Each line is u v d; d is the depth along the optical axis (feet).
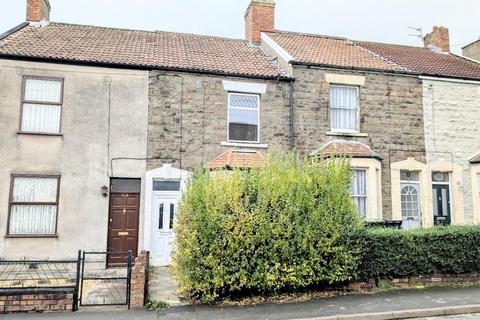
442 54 71.56
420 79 55.21
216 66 50.44
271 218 31.68
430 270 35.24
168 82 47.70
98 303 30.66
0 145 42.75
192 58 52.19
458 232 36.14
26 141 43.47
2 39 47.42
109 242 44.62
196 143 47.39
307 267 31.68
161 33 61.98
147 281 33.37
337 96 53.16
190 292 31.09
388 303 29.76
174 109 47.42
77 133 44.78
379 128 52.80
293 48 57.67
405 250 34.71
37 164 43.39
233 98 50.01
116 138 45.62
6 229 41.81
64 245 42.98
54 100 45.01
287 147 49.78
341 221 33.24
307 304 29.96
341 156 38.63
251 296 31.68
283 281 31.27
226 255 30.35
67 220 43.39
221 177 32.45
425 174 53.11
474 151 55.47
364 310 28.22
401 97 54.13
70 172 44.09
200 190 31.27
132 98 46.60
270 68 52.90
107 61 46.21
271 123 50.01
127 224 45.27
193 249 30.04
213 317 27.30
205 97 48.44
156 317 27.43
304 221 32.01
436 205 53.83
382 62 57.21
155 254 45.47
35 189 43.37
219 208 30.63
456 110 55.72
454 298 30.96
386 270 34.12
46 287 29.48
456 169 54.34
